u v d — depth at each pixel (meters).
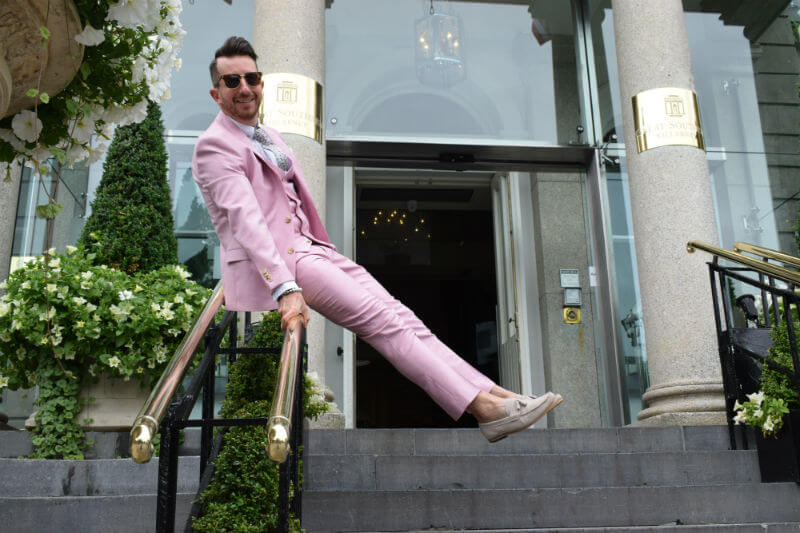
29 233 6.61
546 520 3.75
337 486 4.23
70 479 3.88
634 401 7.60
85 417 4.49
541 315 8.45
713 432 5.15
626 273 7.93
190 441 4.54
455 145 8.01
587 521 3.78
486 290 12.62
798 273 4.53
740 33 8.77
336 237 8.03
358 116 8.05
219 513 2.54
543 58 8.51
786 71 8.64
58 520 3.27
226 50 2.73
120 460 3.96
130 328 4.50
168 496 2.13
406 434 4.82
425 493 3.70
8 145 2.15
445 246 11.47
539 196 8.63
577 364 8.16
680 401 5.96
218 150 2.59
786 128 8.41
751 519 3.92
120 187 5.39
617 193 8.12
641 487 3.88
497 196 9.41
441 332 12.71
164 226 5.49
